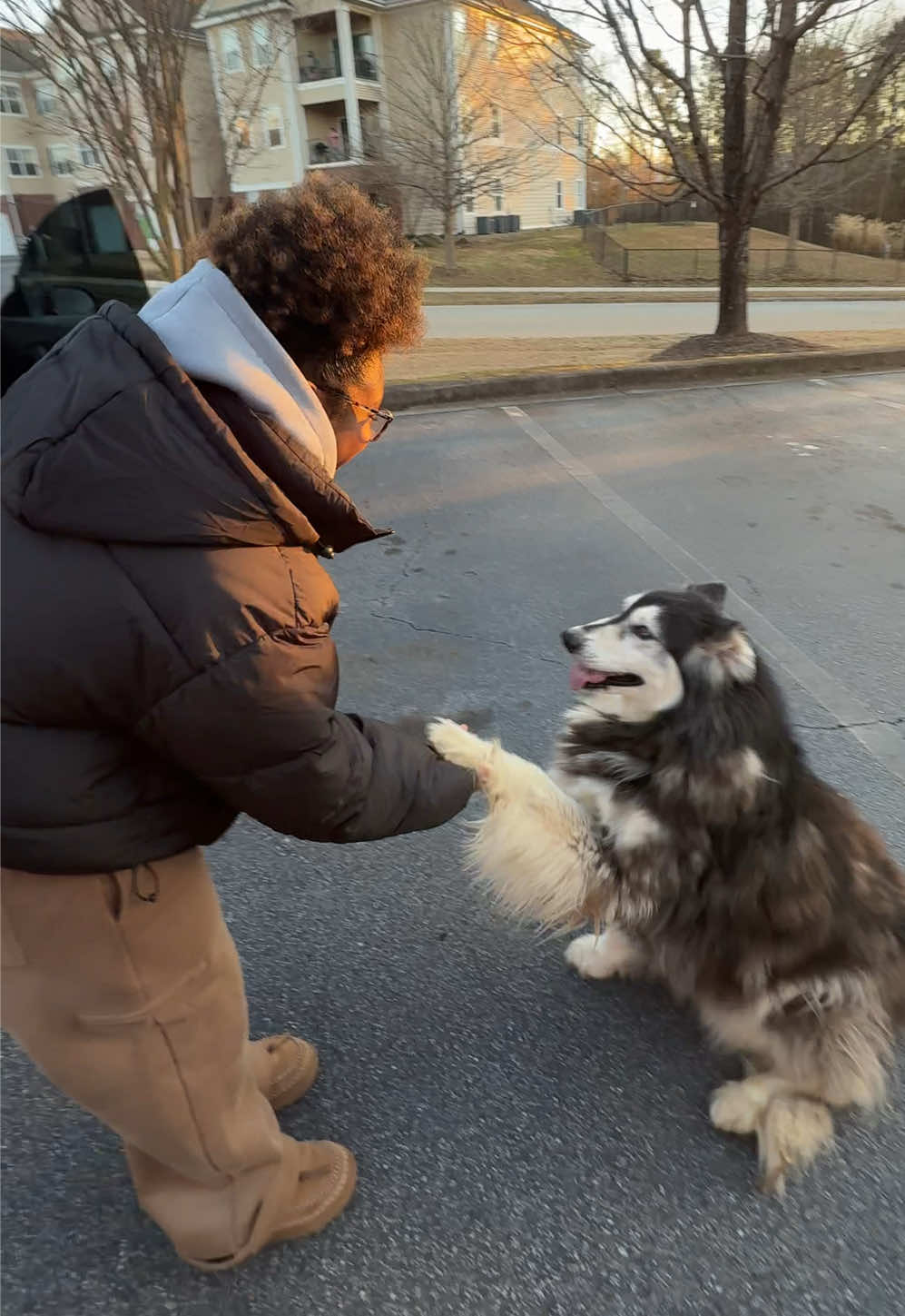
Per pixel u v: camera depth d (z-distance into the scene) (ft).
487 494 19.75
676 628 6.88
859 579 15.49
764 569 15.93
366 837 4.47
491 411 27.17
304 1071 6.82
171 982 4.22
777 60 30.25
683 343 36.06
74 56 26.05
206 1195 5.18
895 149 94.38
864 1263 5.76
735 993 6.65
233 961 4.72
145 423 3.48
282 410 3.98
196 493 3.52
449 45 76.18
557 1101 6.89
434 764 4.85
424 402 27.68
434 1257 5.76
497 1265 5.72
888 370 32.65
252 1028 7.45
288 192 4.37
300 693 3.76
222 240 4.21
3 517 3.55
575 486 20.24
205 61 53.62
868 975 6.50
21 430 3.58
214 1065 4.62
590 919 7.64
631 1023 7.60
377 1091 6.95
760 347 34.71
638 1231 5.96
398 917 8.61
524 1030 7.50
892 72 31.45
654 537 17.33
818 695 12.19
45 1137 6.51
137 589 3.47
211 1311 5.45
